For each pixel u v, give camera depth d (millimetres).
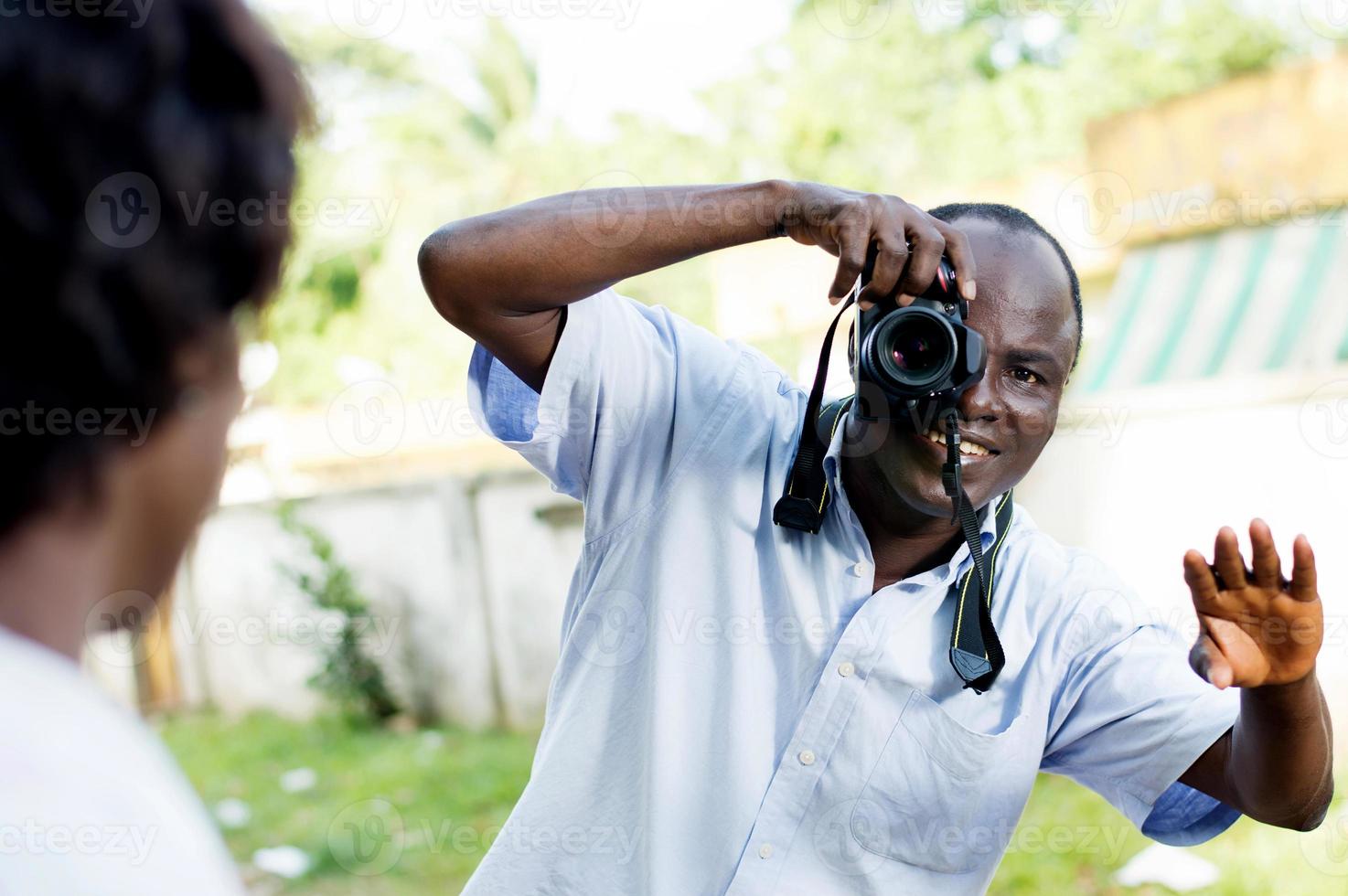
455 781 5273
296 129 598
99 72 503
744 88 10984
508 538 6418
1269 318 5945
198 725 6973
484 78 14086
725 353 1570
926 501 1341
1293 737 1273
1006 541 1486
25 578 534
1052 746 1512
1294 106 6117
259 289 583
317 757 5949
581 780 1458
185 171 524
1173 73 8859
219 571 7238
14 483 518
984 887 1468
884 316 1279
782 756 1398
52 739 501
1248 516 4992
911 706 1390
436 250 1380
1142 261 6660
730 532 1457
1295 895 3486
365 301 11586
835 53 10328
